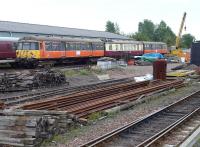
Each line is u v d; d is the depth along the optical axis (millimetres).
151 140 12000
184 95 23500
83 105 17688
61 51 46469
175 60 66812
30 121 11250
